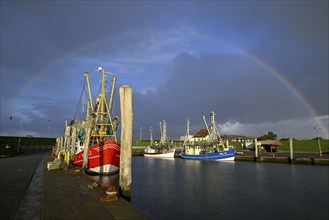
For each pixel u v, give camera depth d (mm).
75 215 10055
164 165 78125
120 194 13625
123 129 13703
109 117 48312
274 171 58625
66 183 18594
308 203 29812
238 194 34375
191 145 112188
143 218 9648
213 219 23344
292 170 59531
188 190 36656
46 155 69062
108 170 35781
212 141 100812
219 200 30703
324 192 36156
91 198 13133
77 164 38375
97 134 47906
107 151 36062
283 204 29203
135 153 134375
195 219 23188
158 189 37062
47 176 22906
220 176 51594
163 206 27391
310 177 49469
